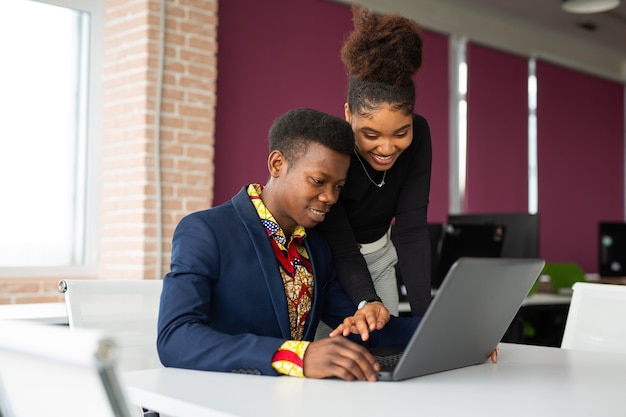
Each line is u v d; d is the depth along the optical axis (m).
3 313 2.33
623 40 7.17
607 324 1.86
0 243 4.08
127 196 4.19
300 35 5.10
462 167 6.14
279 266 1.55
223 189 4.66
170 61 4.19
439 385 1.18
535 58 6.79
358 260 1.74
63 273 4.23
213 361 1.27
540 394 1.11
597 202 7.33
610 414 0.99
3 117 4.11
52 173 4.27
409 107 1.66
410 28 1.68
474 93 6.24
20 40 4.17
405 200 1.95
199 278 1.41
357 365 1.20
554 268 5.23
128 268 4.16
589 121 7.30
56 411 0.73
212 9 4.38
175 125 4.21
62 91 4.31
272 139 1.55
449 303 1.18
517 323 4.26
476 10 6.22
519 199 6.58
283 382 1.18
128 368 1.83
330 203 1.52
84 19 4.39
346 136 1.49
